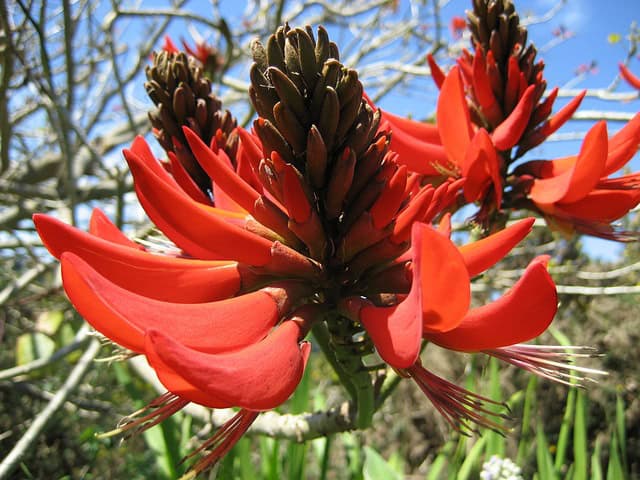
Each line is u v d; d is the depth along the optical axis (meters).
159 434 0.35
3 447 0.53
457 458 0.39
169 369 0.11
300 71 0.14
